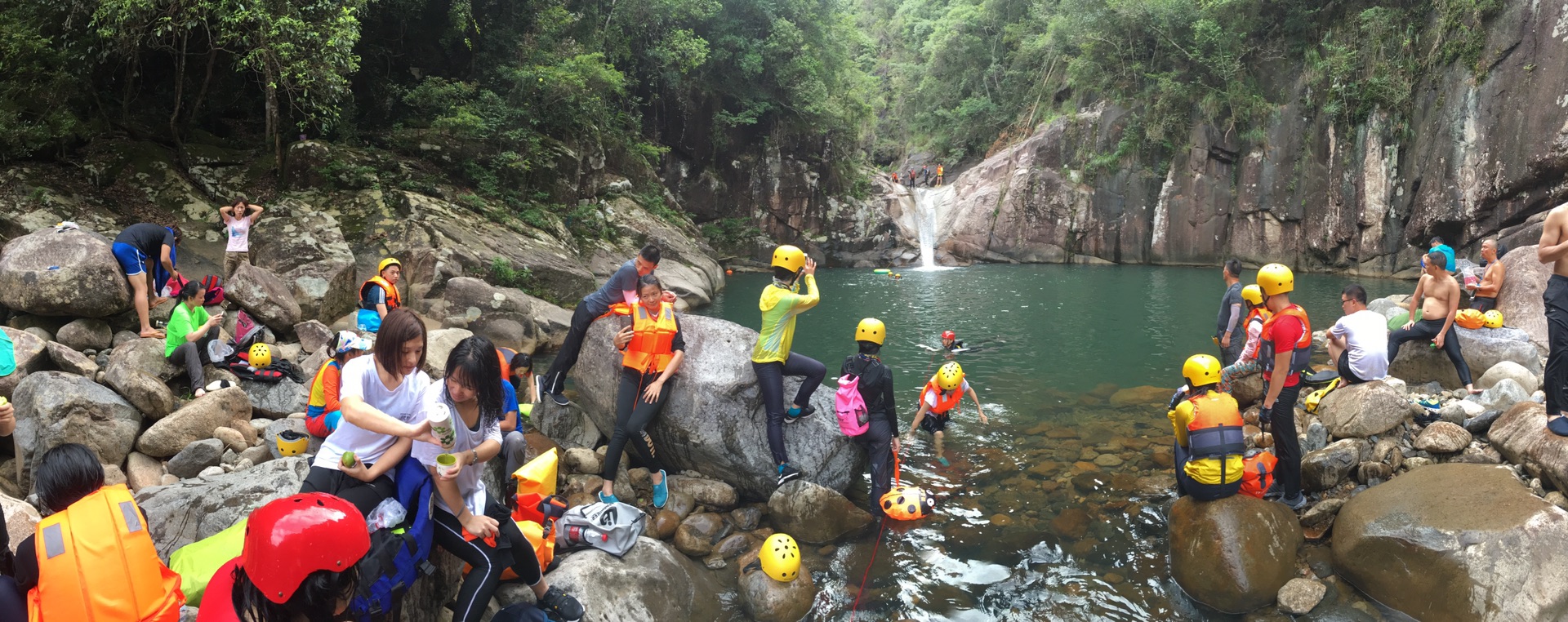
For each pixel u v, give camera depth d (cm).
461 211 1390
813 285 522
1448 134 1941
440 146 1527
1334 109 2211
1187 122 2527
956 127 3581
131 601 265
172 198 1198
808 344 1098
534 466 412
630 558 406
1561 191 1703
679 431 532
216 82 1438
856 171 2833
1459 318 696
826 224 2650
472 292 1008
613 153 2103
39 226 1006
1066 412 739
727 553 462
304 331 757
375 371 325
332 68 1158
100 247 671
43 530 262
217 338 643
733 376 536
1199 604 412
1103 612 406
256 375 604
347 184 1329
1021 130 3225
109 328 684
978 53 3584
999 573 443
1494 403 524
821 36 2617
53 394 479
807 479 541
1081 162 2667
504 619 345
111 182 1169
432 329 989
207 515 370
